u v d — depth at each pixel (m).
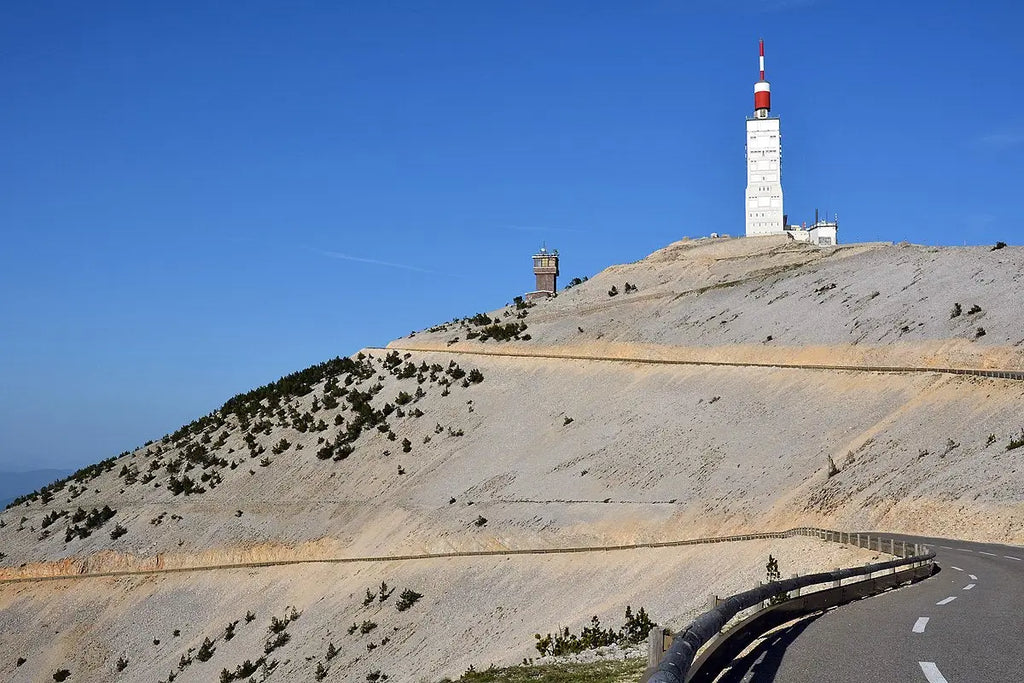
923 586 23.62
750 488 65.81
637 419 85.31
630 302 118.19
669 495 69.50
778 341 90.62
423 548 75.75
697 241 144.25
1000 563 31.30
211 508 97.69
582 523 69.56
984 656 12.92
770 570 32.09
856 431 67.75
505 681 15.90
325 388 121.81
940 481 53.41
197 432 125.75
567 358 104.06
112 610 87.88
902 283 93.44
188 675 73.19
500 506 76.75
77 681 79.94
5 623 91.62
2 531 111.12
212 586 85.94
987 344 72.31
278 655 69.56
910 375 71.69
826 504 58.06
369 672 60.31
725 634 13.91
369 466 95.69
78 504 112.06
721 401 82.31
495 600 63.00
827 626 16.05
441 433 97.12
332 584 77.56
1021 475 49.44
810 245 130.25
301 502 93.31
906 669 12.04
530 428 92.19
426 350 122.25
